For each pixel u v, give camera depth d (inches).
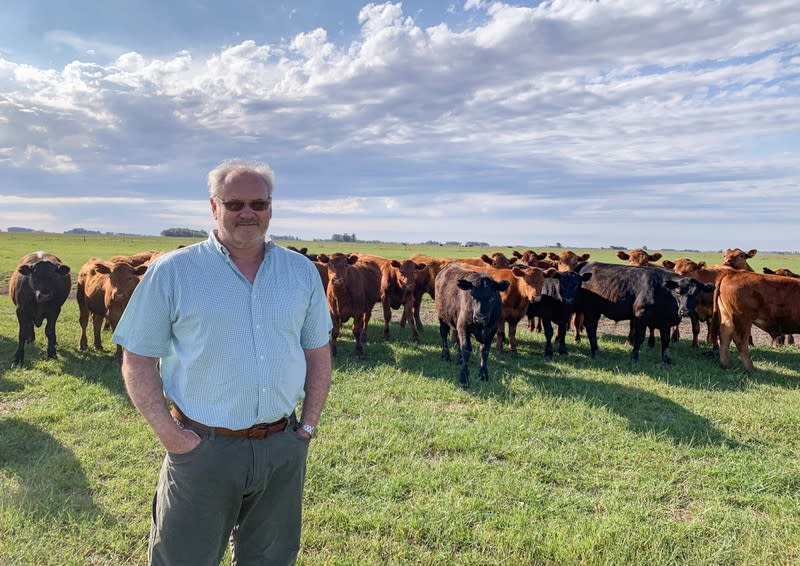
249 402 95.4
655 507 181.2
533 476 201.2
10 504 170.6
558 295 412.5
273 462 99.3
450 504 177.2
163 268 95.0
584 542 155.3
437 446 226.2
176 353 97.8
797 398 309.4
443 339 404.2
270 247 105.0
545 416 266.8
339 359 389.1
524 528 164.4
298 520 107.3
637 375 360.8
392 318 629.3
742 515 175.8
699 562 151.6
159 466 203.0
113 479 191.5
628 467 212.8
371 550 152.5
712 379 354.6
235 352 94.6
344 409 275.1
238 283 96.8
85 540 154.4
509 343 458.3
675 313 391.9
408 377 339.6
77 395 285.1
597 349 438.9
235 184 95.0
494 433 240.7
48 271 362.3
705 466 212.7
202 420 94.7
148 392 92.9
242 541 106.7
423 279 526.9
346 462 209.2
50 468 196.1
